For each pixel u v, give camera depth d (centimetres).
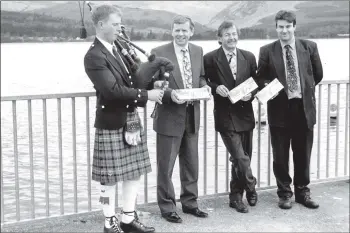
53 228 405
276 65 444
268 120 463
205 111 471
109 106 358
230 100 432
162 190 429
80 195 1006
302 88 440
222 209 457
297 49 442
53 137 1772
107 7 354
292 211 450
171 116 418
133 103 358
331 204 467
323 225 414
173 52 419
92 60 347
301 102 445
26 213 888
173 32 416
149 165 391
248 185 450
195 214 438
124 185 392
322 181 531
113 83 347
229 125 441
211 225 416
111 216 384
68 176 1205
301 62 440
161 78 394
